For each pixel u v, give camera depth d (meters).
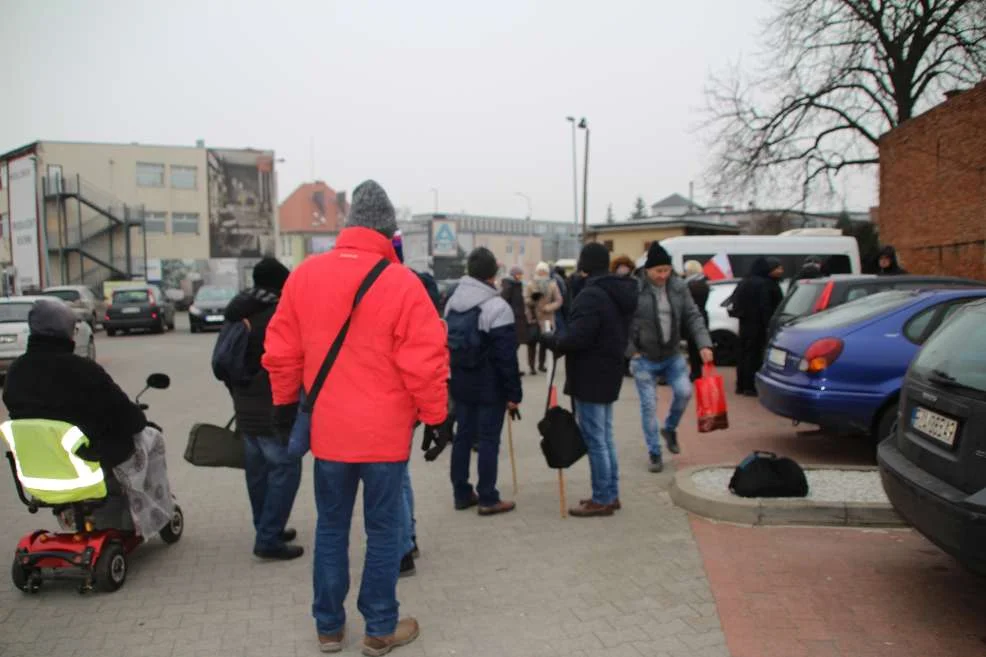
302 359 3.53
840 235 18.94
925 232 14.93
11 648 3.58
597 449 5.47
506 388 5.45
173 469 7.15
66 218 42.84
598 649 3.54
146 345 21.36
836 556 4.63
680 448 7.65
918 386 4.24
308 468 7.16
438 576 4.43
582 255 5.44
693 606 3.98
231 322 4.57
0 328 13.20
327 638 3.54
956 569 4.41
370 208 3.52
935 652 3.47
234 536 5.23
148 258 51.56
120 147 50.66
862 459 7.12
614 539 5.00
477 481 6.09
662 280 6.66
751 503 5.27
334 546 3.50
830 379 6.61
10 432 4.06
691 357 9.65
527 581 4.34
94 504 4.25
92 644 3.62
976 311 4.19
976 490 3.51
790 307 9.26
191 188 52.81
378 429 3.37
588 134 38.16
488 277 5.52
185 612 3.99
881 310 6.81
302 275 3.49
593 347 5.34
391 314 3.35
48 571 4.45
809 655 3.45
